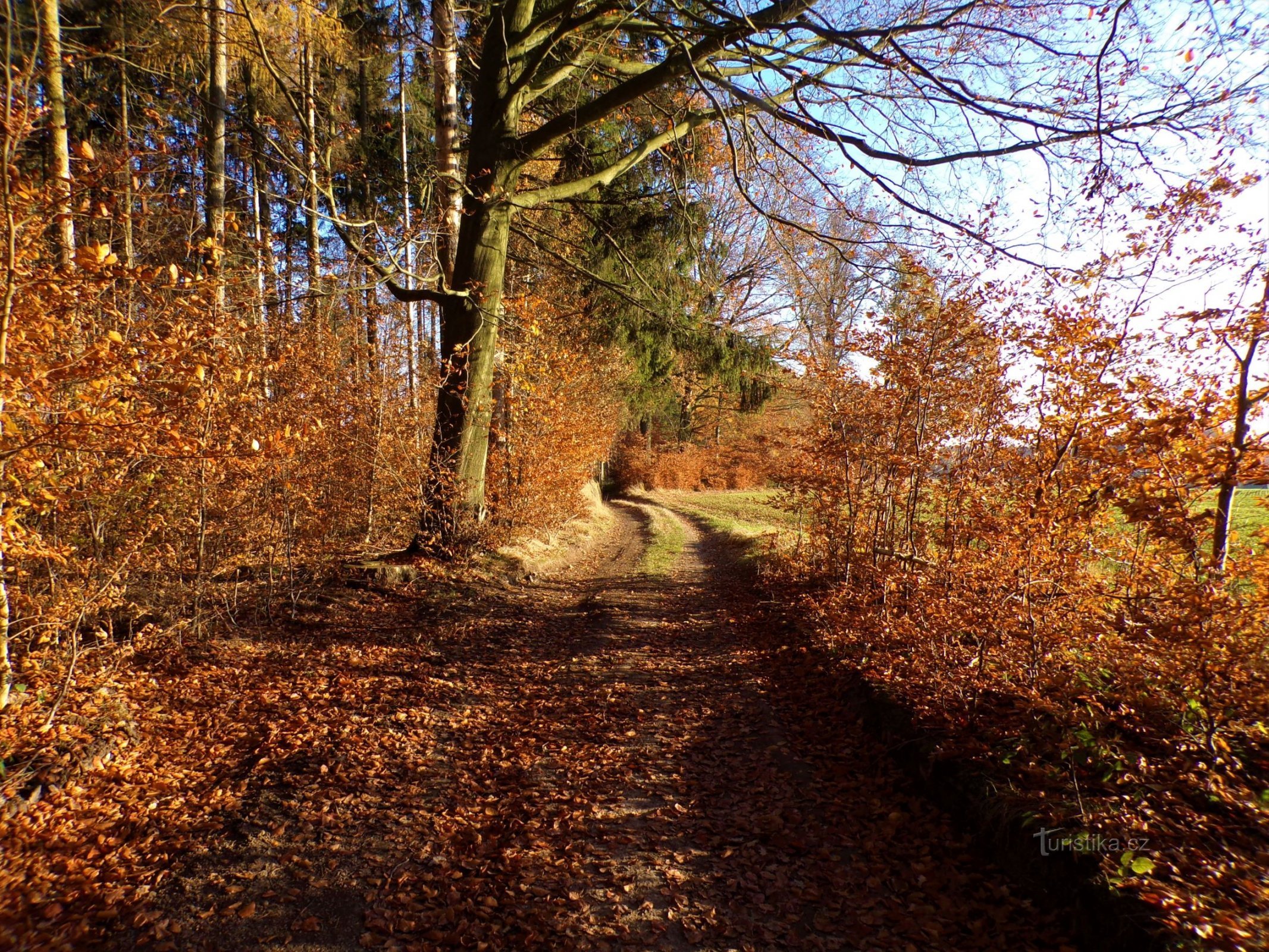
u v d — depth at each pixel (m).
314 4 11.48
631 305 14.79
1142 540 5.28
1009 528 5.27
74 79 9.20
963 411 7.33
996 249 7.30
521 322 13.58
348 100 16.38
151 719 5.55
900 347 7.70
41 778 4.19
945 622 5.76
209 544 8.02
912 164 8.00
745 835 4.37
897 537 8.92
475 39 13.38
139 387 4.37
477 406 11.57
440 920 3.52
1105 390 4.90
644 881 3.88
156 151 5.22
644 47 13.00
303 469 8.77
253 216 10.66
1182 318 4.25
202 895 3.62
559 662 7.92
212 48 10.70
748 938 3.40
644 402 22.20
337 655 7.48
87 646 5.87
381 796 4.73
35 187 3.66
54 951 3.08
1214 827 3.39
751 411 17.50
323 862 3.97
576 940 3.38
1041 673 4.89
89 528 6.25
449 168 11.88
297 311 12.09
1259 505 4.29
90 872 3.66
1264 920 2.77
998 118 7.37
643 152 12.13
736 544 17.61
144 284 4.04
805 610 9.59
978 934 3.27
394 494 13.13
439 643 8.24
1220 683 3.81
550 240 16.69
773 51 8.60
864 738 5.64
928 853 3.98
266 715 5.95
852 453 8.91
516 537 14.18
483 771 5.20
